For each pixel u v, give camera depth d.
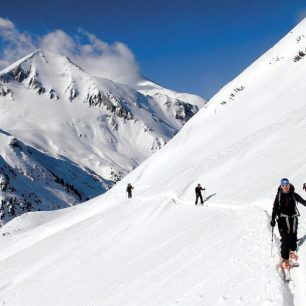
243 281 8.91
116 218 32.25
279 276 8.21
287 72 58.28
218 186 28.00
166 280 12.65
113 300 13.81
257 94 59.59
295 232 8.81
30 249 35.53
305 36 64.56
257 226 12.85
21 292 23.75
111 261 20.83
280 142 28.55
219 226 16.41
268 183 19.86
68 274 22.70
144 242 21.34
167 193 33.09
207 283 10.21
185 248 15.45
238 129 51.91
